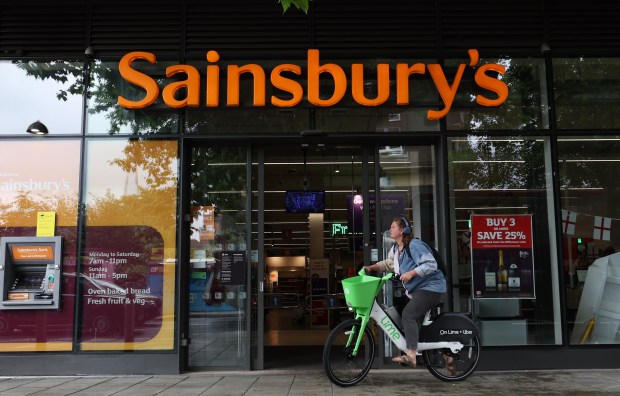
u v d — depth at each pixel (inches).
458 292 264.2
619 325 263.7
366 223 275.3
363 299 217.9
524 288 265.1
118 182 267.7
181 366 256.2
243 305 268.4
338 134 271.0
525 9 280.4
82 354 254.2
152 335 257.3
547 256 267.6
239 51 276.2
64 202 265.6
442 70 271.1
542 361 257.9
